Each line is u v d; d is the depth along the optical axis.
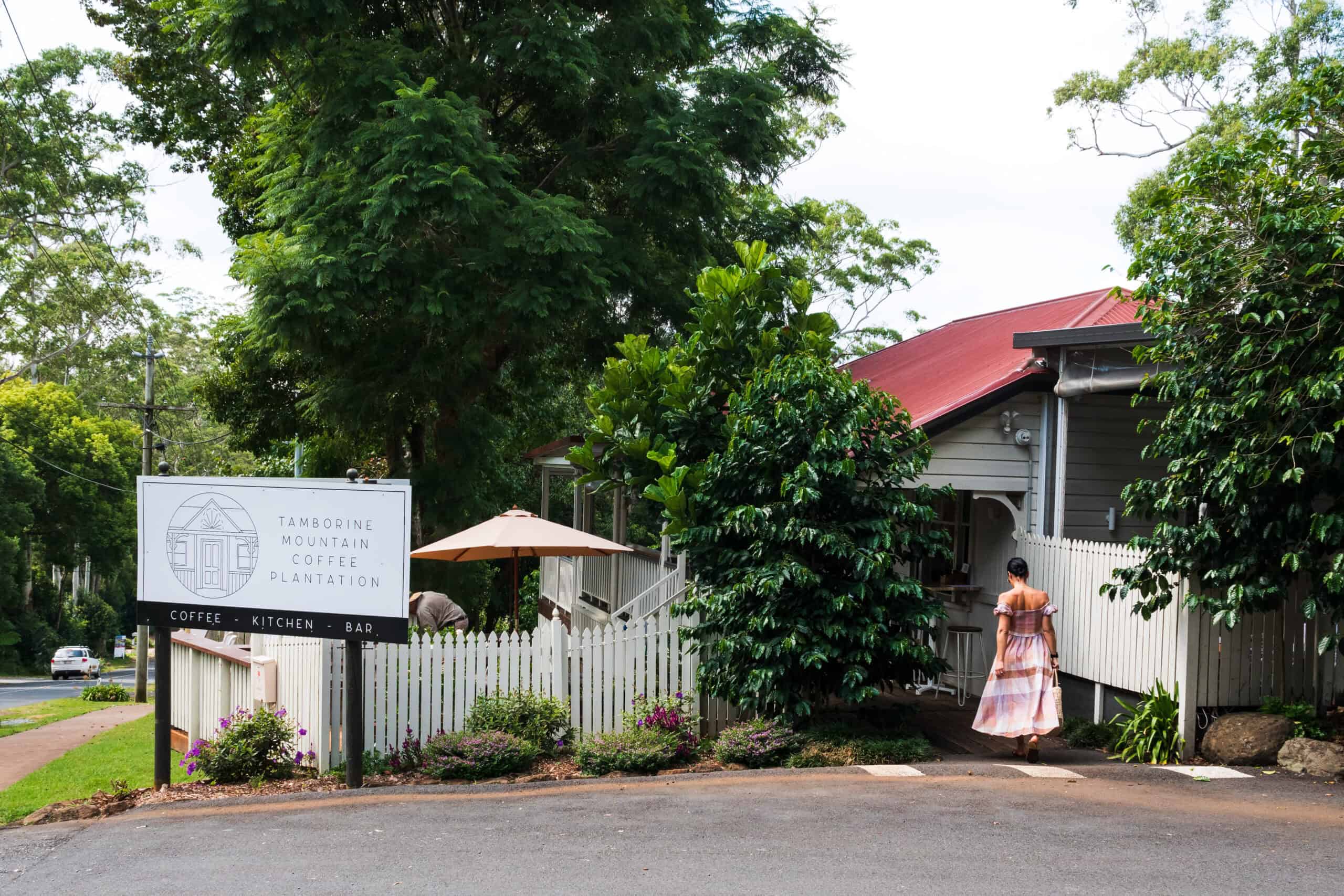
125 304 44.47
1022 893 5.64
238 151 23.95
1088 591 10.44
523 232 15.61
